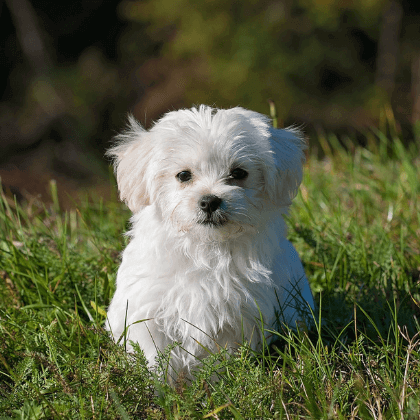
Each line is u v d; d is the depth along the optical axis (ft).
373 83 108.88
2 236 24.36
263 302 18.45
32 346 17.80
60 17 137.39
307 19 103.45
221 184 18.76
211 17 106.73
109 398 15.31
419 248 25.48
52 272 22.77
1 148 117.91
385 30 112.57
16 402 15.65
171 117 20.30
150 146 20.11
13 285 22.16
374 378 16.16
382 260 23.79
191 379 18.84
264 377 15.88
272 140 20.21
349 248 24.29
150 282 18.34
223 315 18.30
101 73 129.08
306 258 25.36
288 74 100.73
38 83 125.59
